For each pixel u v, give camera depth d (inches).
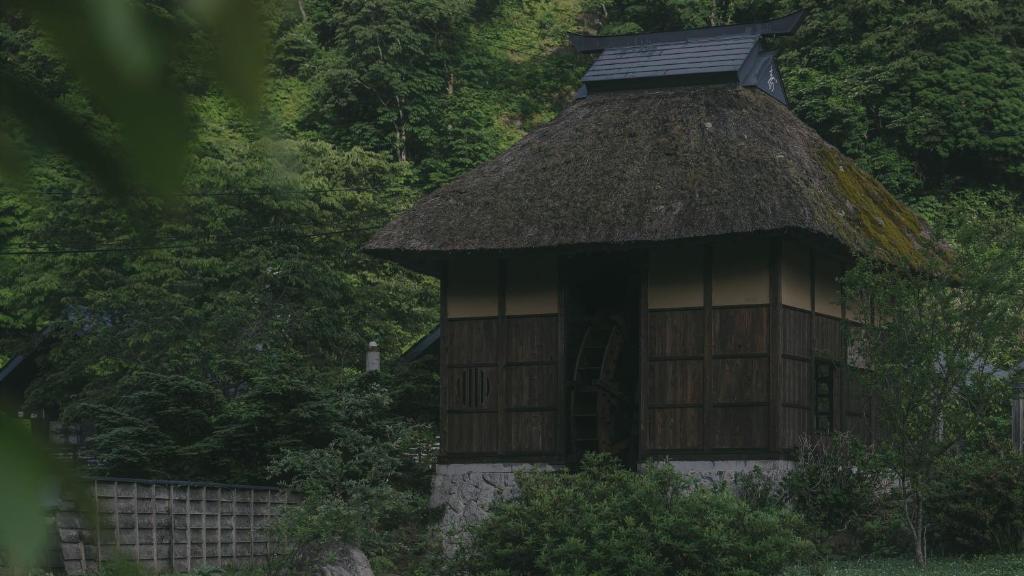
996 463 936.9
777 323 949.2
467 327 1053.8
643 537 640.4
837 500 919.7
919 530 856.9
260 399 998.4
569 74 2847.0
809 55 2491.4
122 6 33.5
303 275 1534.2
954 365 838.5
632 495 668.1
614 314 1072.8
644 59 1133.7
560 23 3009.4
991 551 908.6
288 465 911.0
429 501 1032.8
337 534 810.2
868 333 879.1
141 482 741.9
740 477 935.7
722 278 971.3
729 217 924.6
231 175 1560.0
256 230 1587.1
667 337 983.0
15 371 1587.1
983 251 857.5
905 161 2278.5
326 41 2655.0
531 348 1029.8
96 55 33.3
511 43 2925.7
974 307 842.2
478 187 1046.4
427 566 742.5
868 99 2351.1
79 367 1472.7
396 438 1013.2
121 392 1352.1
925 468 852.6
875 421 1105.4
